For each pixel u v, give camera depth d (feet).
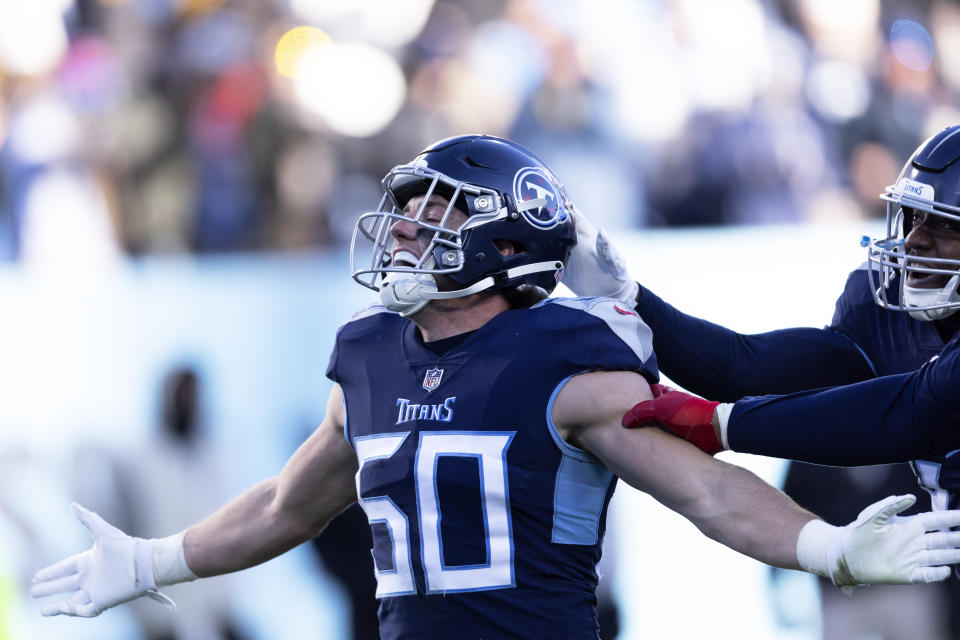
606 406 22.50
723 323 56.29
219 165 63.46
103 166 64.49
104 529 28.22
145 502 54.54
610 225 63.87
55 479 55.42
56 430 56.18
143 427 55.72
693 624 50.19
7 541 54.80
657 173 64.34
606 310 23.58
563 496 22.84
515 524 22.56
